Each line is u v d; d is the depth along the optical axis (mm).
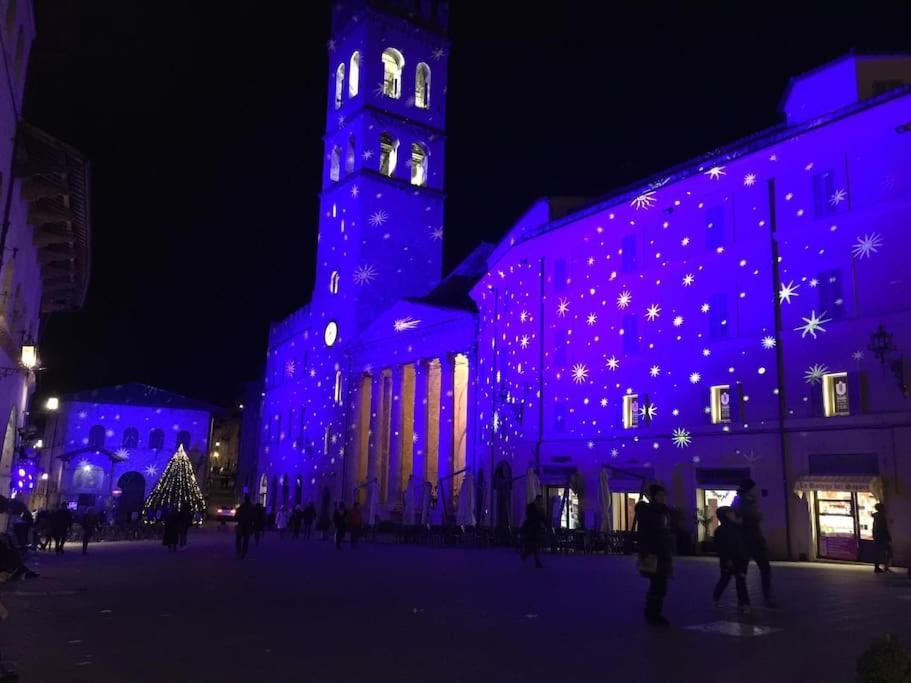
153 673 7105
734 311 27625
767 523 25328
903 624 10250
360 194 56531
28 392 31219
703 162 29391
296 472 62156
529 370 35188
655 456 29094
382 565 20500
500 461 36969
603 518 28109
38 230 25359
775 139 26844
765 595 11859
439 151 60500
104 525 40969
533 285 35625
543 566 20250
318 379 60156
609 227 32531
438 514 44469
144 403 69438
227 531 50219
